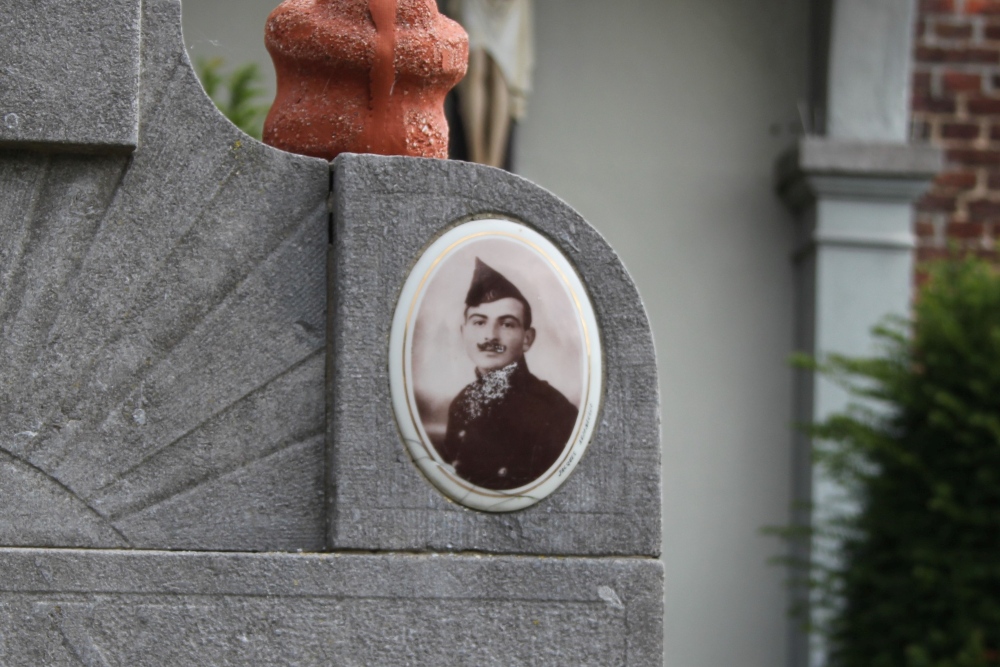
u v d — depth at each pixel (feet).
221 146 8.32
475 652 8.32
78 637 7.92
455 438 8.36
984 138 23.58
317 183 8.46
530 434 8.46
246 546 8.21
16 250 8.07
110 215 8.17
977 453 17.92
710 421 22.86
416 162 8.45
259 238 8.35
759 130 23.24
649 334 8.70
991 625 17.89
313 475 8.32
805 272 22.75
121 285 8.16
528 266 8.54
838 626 19.11
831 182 22.04
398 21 8.90
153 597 8.00
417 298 8.36
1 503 7.97
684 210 23.02
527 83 22.17
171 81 8.27
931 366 18.78
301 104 8.86
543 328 8.52
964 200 23.53
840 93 22.27
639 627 8.54
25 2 8.00
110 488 8.08
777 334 23.06
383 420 8.30
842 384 19.47
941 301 19.08
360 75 8.82
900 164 21.95
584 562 8.50
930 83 23.61
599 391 8.61
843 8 22.24
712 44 23.18
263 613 8.09
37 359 8.05
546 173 22.67
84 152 8.14
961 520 17.98
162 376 8.18
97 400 8.09
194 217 8.27
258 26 20.86
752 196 23.15
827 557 20.95
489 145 21.83
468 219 8.53
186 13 20.63
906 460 18.33
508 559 8.41
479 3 21.80
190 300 8.24
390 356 8.32
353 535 8.22
